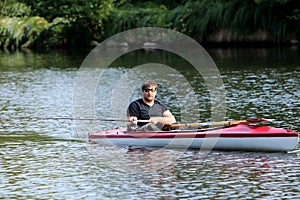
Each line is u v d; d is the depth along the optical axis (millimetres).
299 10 83875
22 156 28891
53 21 101312
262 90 46031
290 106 38969
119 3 105125
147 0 105875
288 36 85000
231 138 29234
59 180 25125
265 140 28891
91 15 97250
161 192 23422
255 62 65250
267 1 84125
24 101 44688
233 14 86750
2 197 23047
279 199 22297
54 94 48156
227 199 22453
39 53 89625
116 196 23062
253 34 85875
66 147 30672
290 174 25266
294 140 28656
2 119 37562
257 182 24312
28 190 23844
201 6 90125
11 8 102562
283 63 63250
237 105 40156
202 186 24016
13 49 98750
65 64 71938
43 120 37312
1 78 59219
